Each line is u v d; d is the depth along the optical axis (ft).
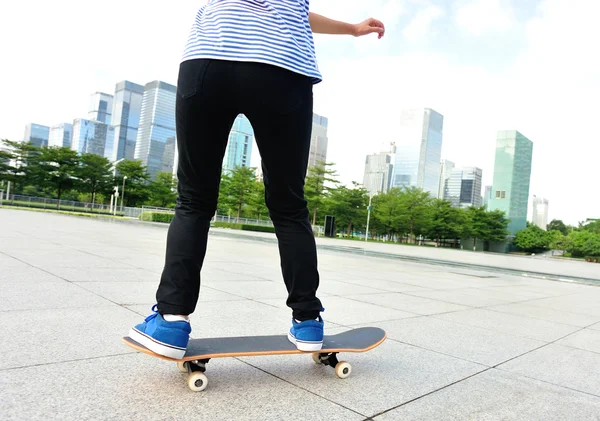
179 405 4.42
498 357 7.75
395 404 5.05
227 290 12.90
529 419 4.96
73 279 12.32
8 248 19.08
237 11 4.91
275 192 5.42
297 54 4.98
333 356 5.92
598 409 5.48
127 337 5.06
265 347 5.48
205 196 5.20
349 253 43.83
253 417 4.31
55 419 3.84
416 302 13.67
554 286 25.16
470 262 50.11
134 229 51.06
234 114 5.05
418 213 189.67
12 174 174.40
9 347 5.93
